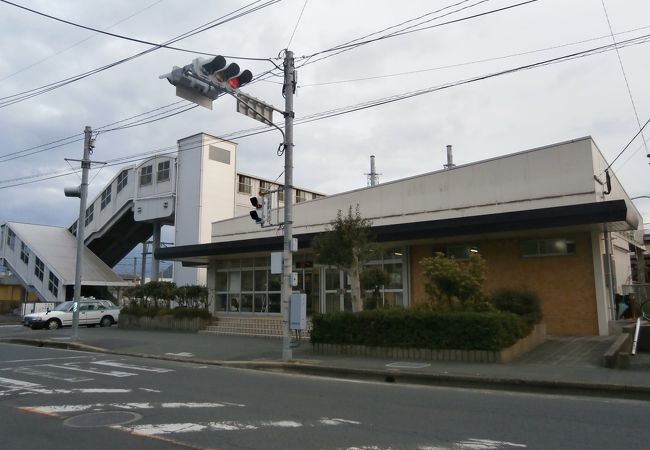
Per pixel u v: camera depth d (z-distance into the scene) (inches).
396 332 567.8
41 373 501.7
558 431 273.9
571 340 631.2
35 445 248.1
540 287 711.1
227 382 447.8
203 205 1347.2
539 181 713.0
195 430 274.2
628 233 998.4
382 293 848.3
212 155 1391.5
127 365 571.8
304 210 991.6
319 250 642.2
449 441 253.6
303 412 320.8
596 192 671.1
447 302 598.5
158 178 1462.8
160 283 1113.4
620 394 377.4
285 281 572.1
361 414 315.0
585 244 685.3
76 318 846.5
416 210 830.5
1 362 596.1
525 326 571.5
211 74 474.6
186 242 1357.0
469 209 772.6
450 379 442.6
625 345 530.9
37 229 1796.3
